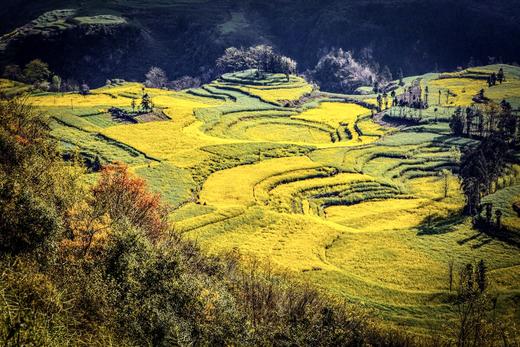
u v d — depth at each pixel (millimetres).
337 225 130750
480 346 59094
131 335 28609
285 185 162500
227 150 186125
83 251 36375
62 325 23734
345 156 190125
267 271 77438
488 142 175875
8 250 30688
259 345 36688
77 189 58969
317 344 41250
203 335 33406
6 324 21547
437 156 191875
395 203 154750
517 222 127125
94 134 194125
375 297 91625
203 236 117250
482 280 93000
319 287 89500
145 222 62000
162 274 35844
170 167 165875
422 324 81062
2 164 46156
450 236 124000
